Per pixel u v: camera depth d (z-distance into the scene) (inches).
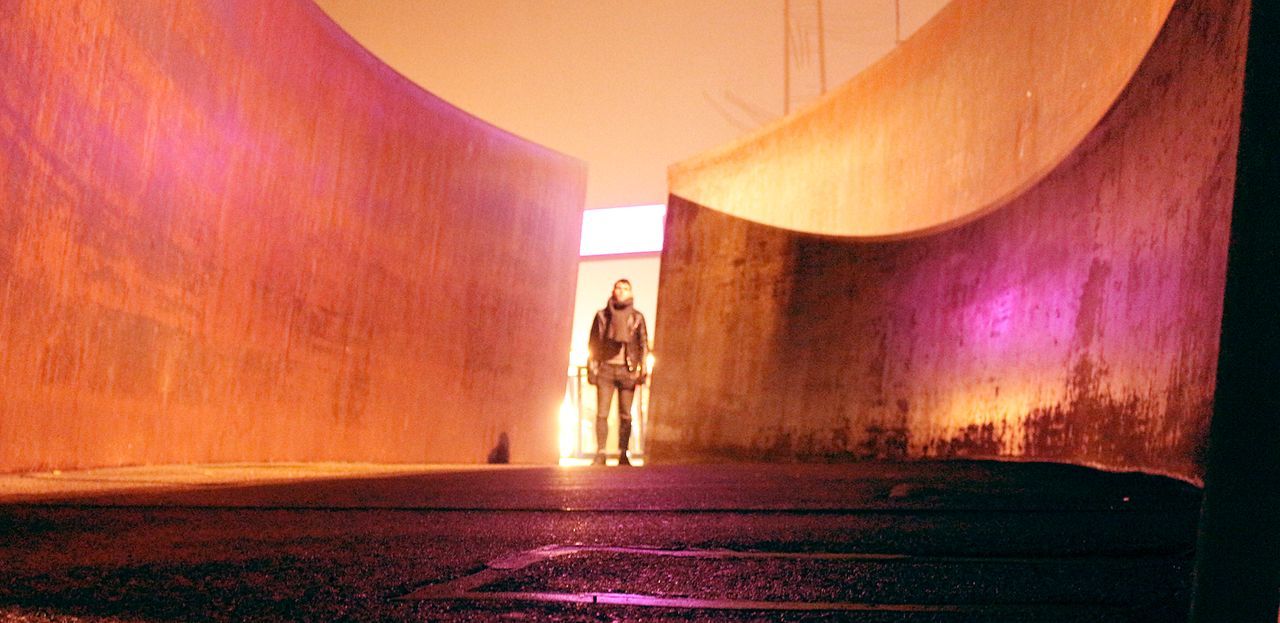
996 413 314.8
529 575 92.6
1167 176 204.7
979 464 293.7
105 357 270.1
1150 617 70.2
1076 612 72.5
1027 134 321.1
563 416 871.1
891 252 416.5
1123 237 230.7
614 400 872.3
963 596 80.0
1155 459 199.6
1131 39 247.1
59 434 249.3
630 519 149.1
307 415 426.9
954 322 357.1
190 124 314.2
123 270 276.2
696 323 553.6
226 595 82.7
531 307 639.1
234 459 364.8
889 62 449.1
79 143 245.9
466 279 577.3
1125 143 234.4
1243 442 34.3
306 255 419.2
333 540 124.1
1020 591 81.7
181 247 314.0
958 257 360.5
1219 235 172.7
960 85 383.2
